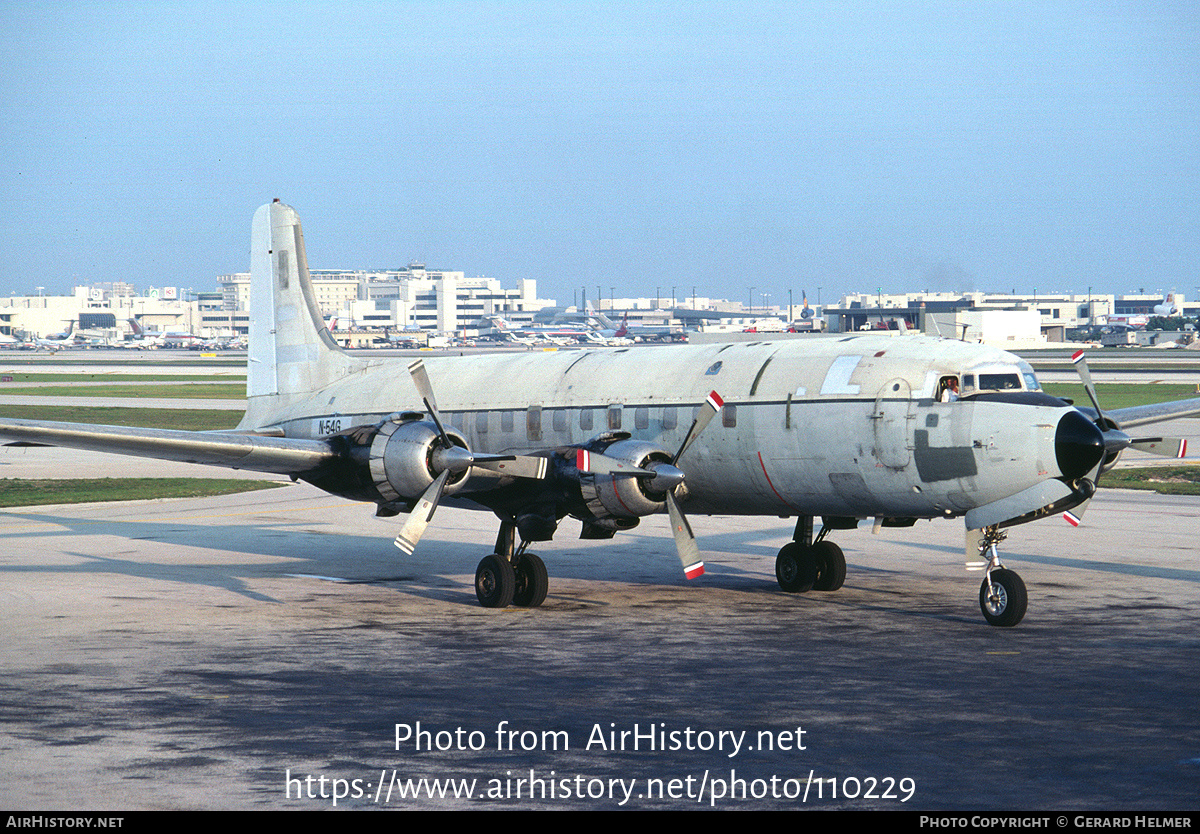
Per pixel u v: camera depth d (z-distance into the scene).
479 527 28.38
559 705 12.24
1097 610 17.45
